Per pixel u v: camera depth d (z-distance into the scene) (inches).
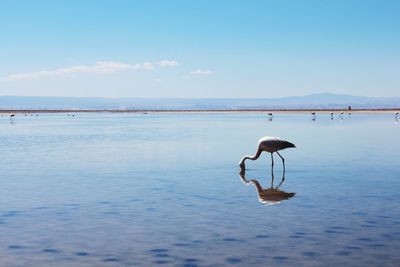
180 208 575.2
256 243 428.8
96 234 463.8
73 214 548.4
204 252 406.0
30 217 534.6
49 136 2003.0
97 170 927.7
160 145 1502.2
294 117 5078.7
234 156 1171.3
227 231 469.1
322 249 409.1
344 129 2393.0
